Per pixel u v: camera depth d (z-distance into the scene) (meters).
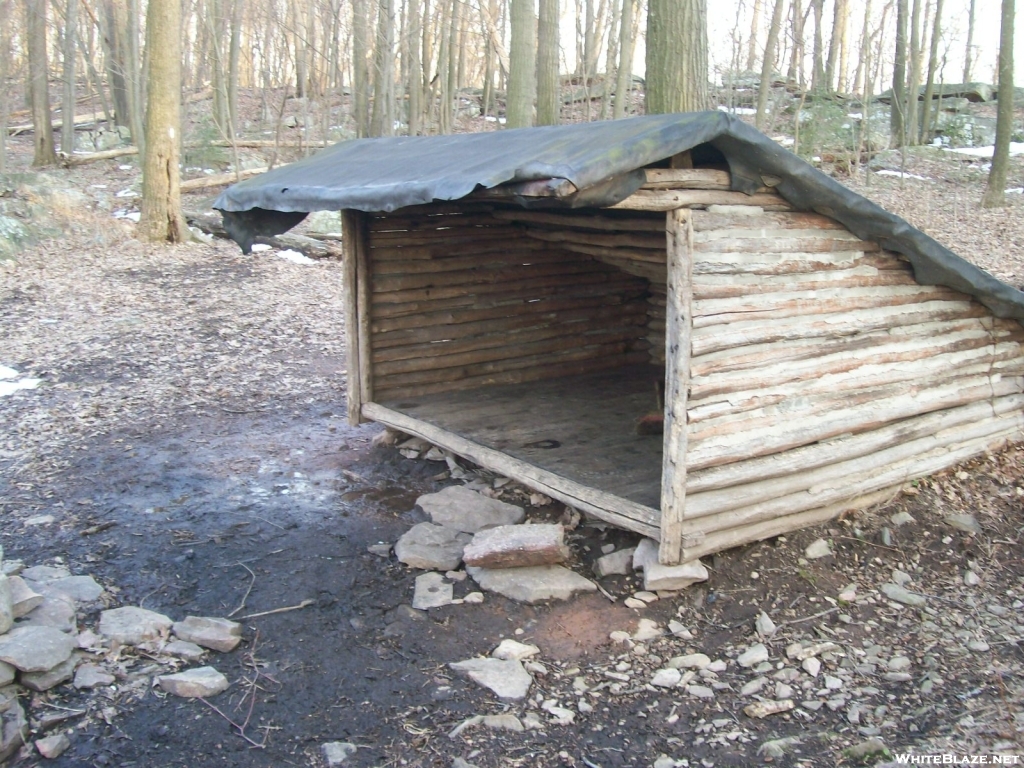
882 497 5.00
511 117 10.79
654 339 7.75
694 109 6.83
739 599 4.26
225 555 4.88
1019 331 5.53
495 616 4.23
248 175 17.34
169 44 12.90
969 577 4.39
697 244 3.99
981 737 3.20
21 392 7.67
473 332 6.94
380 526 5.25
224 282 11.48
